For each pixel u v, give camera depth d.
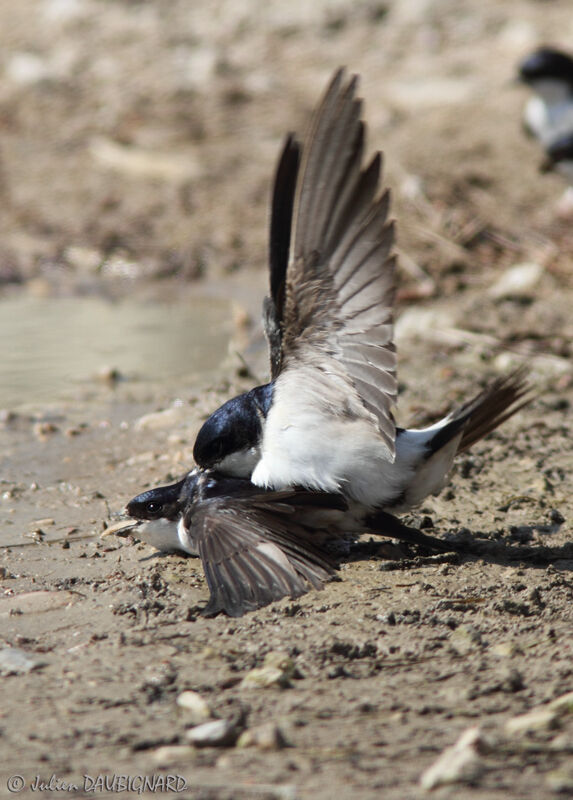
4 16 30.89
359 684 6.99
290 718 6.54
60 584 8.81
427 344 15.63
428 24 29.25
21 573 9.10
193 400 13.53
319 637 7.68
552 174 21.67
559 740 6.14
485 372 14.52
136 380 14.58
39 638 7.85
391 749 6.13
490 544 9.37
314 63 27.88
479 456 11.59
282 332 8.39
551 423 12.73
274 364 8.84
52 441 12.60
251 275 19.33
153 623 8.02
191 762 6.04
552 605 8.17
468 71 26.67
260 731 6.23
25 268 19.73
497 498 10.58
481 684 6.91
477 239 19.19
